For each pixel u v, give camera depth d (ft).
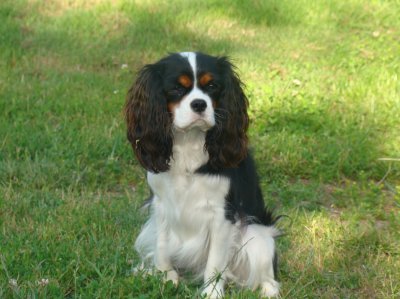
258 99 25.29
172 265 15.61
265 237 15.12
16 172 20.02
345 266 15.74
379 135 23.91
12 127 22.85
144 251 15.70
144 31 33.78
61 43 31.71
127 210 18.10
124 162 21.38
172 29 34.24
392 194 20.36
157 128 14.15
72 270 14.33
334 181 21.22
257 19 36.58
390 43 33.58
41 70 28.81
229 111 14.29
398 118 24.95
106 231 16.78
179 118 13.76
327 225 17.72
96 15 34.81
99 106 25.09
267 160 21.53
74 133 22.58
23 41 31.58
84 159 21.09
